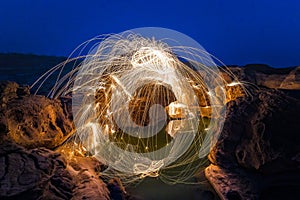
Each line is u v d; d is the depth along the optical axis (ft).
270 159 17.93
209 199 17.76
